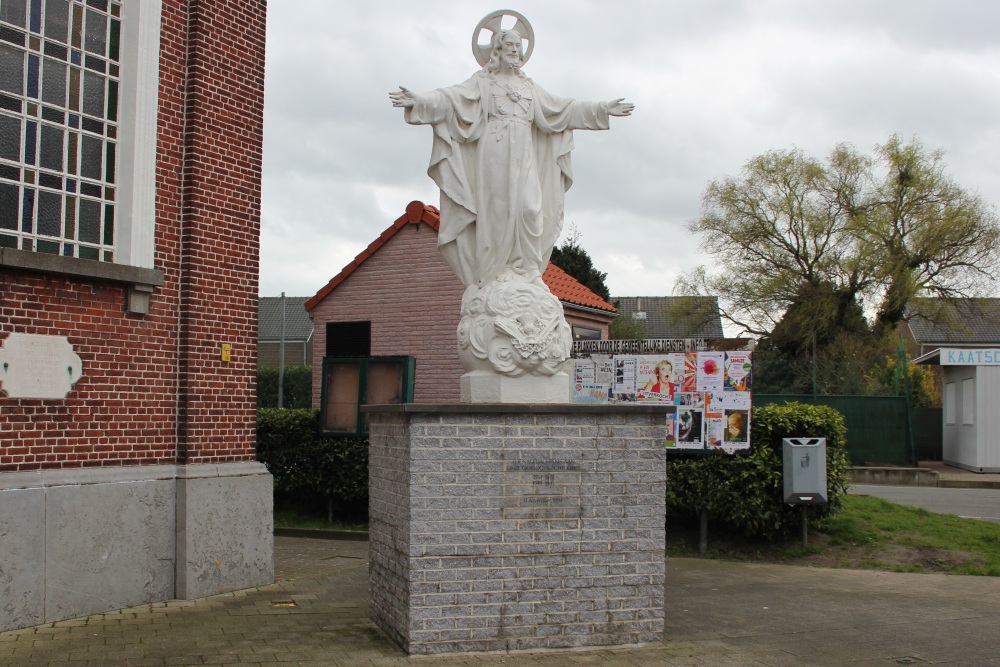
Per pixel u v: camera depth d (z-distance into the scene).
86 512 9.10
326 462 15.40
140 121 9.91
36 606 8.62
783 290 38.25
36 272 8.84
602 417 7.98
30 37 9.18
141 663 7.32
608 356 13.29
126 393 9.67
